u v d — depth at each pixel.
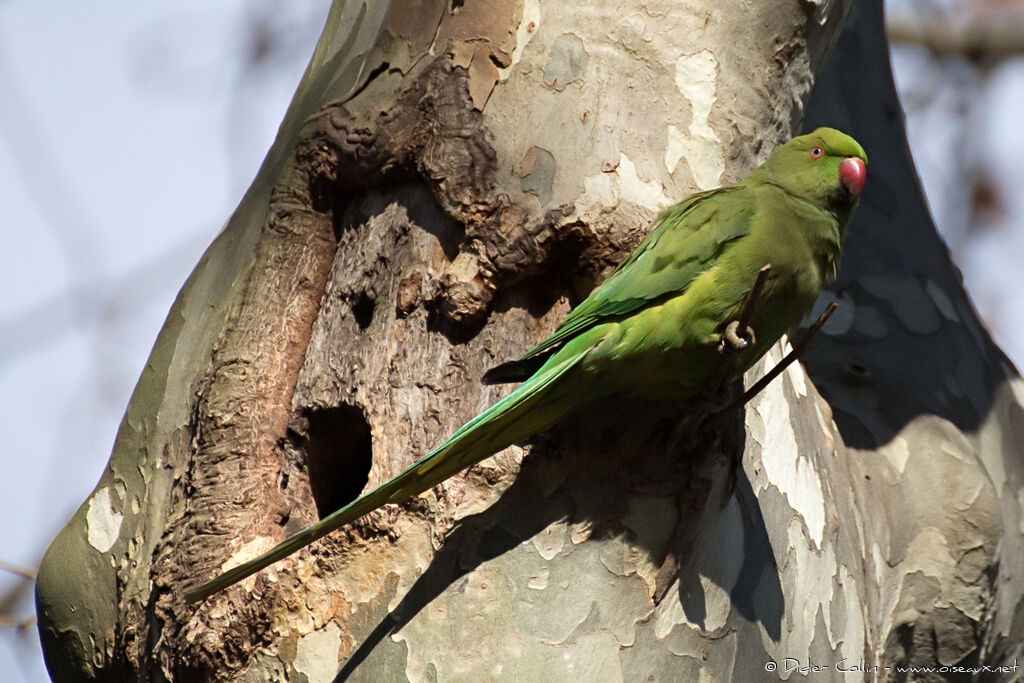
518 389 6.74
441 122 7.62
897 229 10.79
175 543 7.82
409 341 7.57
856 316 10.23
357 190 8.15
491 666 6.95
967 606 9.36
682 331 6.94
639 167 7.52
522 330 7.46
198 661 7.34
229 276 8.45
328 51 8.89
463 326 7.52
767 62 8.17
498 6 7.82
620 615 7.05
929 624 9.38
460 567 7.13
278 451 7.92
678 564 7.09
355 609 7.20
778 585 7.64
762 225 7.22
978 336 10.74
